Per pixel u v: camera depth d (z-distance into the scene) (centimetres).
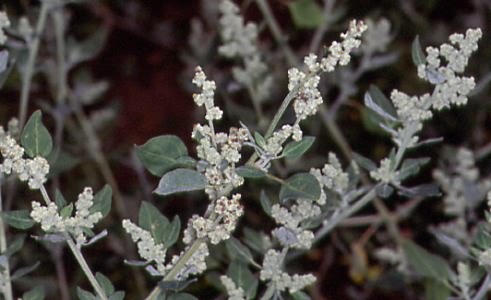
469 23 65
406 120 39
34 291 40
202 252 37
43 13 53
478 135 60
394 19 69
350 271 60
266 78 57
